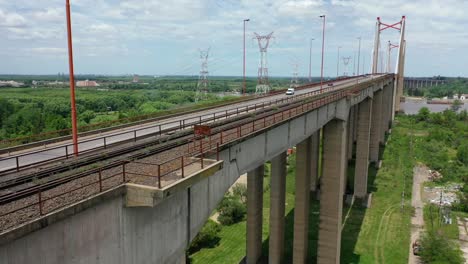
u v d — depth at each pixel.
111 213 13.73
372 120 89.19
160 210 16.09
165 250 16.69
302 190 44.78
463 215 62.91
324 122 40.97
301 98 49.84
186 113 48.28
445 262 44.50
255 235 46.03
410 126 147.38
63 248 11.94
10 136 72.62
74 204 11.99
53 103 146.00
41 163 18.88
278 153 30.48
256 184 44.94
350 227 56.34
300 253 45.72
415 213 62.31
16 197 12.83
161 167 17.30
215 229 55.12
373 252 48.81
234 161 23.34
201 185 19.25
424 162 95.12
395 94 165.00
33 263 11.02
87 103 157.00
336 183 44.06
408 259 47.25
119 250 14.20
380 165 89.25
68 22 18.69
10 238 10.09
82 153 21.11
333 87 81.62
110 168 17.38
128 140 26.03
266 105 43.47
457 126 144.75
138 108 149.12
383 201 67.25
